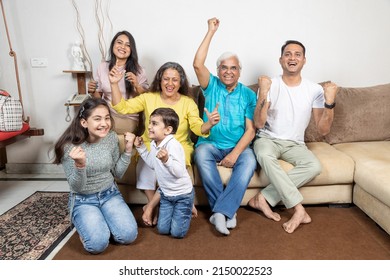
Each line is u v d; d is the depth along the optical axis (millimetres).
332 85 2018
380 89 2527
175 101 2047
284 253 1662
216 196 1971
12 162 2998
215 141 2152
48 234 1871
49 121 2902
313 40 2682
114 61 2453
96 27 2686
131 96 2439
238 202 1898
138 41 2691
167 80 1955
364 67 2750
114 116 2420
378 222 1859
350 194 2164
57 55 2760
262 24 2645
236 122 2119
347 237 1817
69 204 1755
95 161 1665
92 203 1731
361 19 2658
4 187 2637
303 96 2148
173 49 2693
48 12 2688
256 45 2676
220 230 1780
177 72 1972
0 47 2770
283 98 2154
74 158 1462
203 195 2150
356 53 2721
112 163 1782
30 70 2805
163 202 1813
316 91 2178
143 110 2129
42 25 2713
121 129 2428
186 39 2674
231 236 1829
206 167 1963
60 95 2840
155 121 1695
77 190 1663
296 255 1645
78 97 2633
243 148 2066
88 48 2723
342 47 2703
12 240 1805
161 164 1690
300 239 1796
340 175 2062
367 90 2527
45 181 2773
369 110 2463
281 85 2172
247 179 1926
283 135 2170
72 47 2615
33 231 1905
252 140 2279
